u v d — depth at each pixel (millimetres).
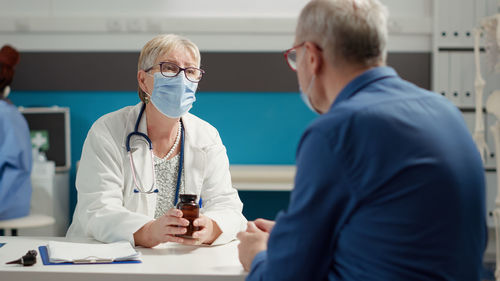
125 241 1462
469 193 886
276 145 4023
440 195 850
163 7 3990
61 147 3908
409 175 846
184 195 1440
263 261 1027
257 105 4016
